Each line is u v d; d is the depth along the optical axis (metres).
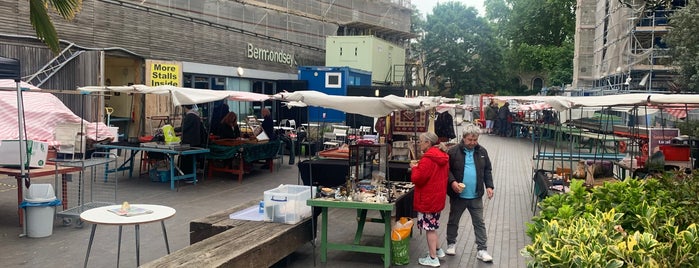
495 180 14.59
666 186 5.41
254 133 15.17
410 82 32.88
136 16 17.78
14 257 6.91
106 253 7.17
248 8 26.33
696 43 22.17
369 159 8.15
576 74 40.75
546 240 4.05
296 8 29.72
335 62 27.12
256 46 24.03
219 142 13.65
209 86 21.48
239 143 13.56
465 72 53.16
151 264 5.04
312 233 7.19
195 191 11.90
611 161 11.79
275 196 6.81
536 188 10.88
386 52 28.83
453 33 52.03
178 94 11.85
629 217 4.84
